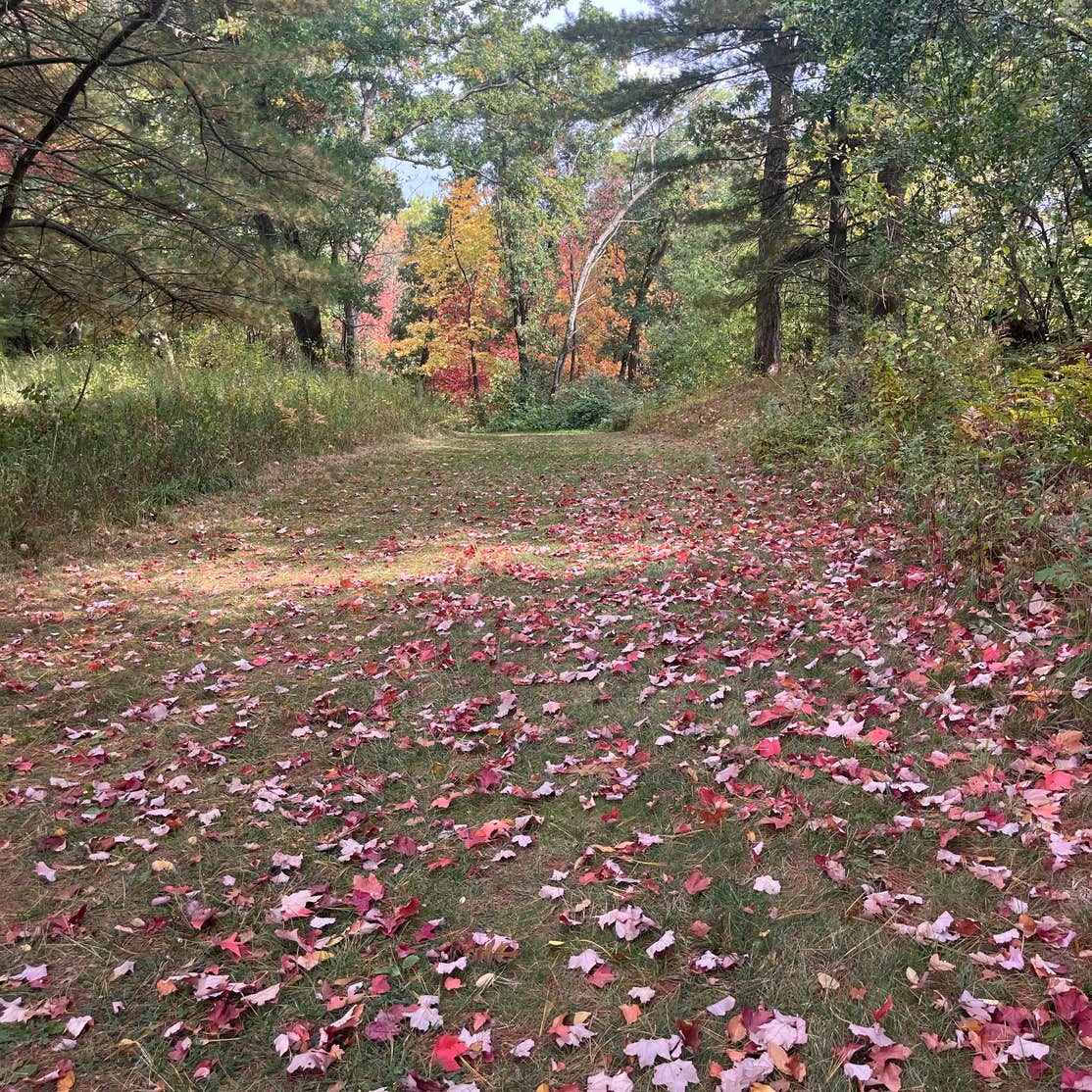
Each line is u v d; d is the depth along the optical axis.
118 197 9.48
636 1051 1.78
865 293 11.80
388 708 3.72
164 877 2.60
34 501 7.31
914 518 5.13
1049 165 7.08
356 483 9.85
